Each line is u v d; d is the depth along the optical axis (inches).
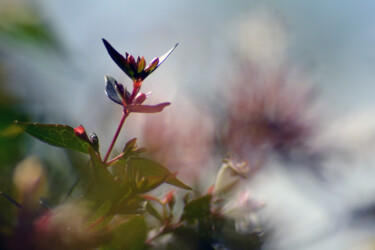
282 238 15.8
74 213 12.7
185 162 15.6
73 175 14.9
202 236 14.4
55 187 14.4
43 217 12.4
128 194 13.1
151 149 15.5
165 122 15.7
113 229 13.0
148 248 14.0
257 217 15.8
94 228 13.0
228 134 16.6
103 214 13.0
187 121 16.0
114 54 14.0
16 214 12.5
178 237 14.3
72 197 13.6
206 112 17.0
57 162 15.2
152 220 14.8
